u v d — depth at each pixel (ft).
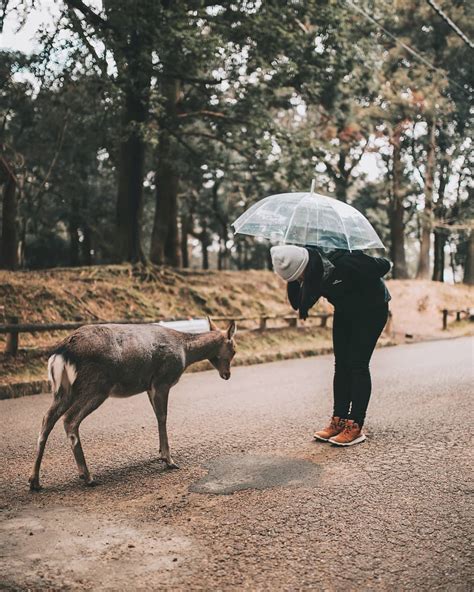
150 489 15.90
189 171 66.03
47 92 56.34
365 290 19.20
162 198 64.34
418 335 64.59
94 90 56.29
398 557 12.02
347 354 20.33
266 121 55.21
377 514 14.14
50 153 70.23
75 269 52.19
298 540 12.80
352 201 113.80
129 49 46.52
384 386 30.96
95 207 88.33
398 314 84.38
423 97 92.43
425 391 29.35
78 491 15.75
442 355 44.91
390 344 53.72
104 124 61.52
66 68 48.98
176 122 59.98
